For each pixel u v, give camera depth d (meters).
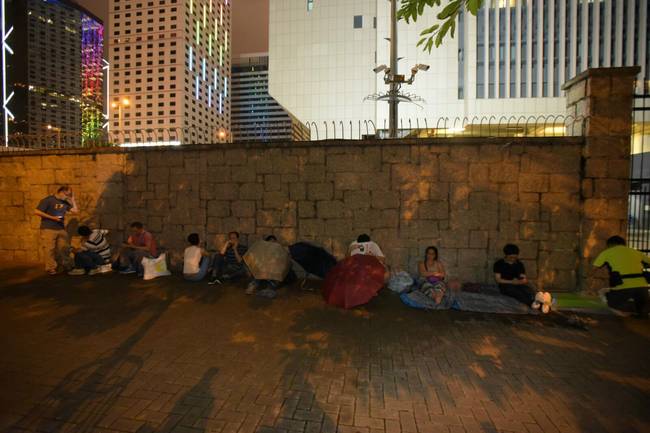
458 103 28.80
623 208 6.46
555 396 3.30
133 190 8.68
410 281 6.66
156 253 8.20
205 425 2.85
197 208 8.32
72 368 3.75
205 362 3.91
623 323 5.22
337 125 33.44
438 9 28.69
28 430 2.78
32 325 4.94
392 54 9.91
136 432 2.77
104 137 8.96
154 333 4.71
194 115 134.88
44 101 155.25
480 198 7.09
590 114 6.52
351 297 5.68
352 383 3.50
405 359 4.03
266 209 7.96
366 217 7.52
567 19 28.39
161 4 125.88
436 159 7.22
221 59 161.00
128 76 128.88
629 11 27.91
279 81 34.41
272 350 4.23
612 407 3.13
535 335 4.75
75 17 168.50
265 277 6.29
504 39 28.75
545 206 6.88
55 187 9.16
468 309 5.68
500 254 7.06
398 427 2.85
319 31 33.97
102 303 5.92
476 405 3.15
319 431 2.79
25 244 9.38
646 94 6.40
